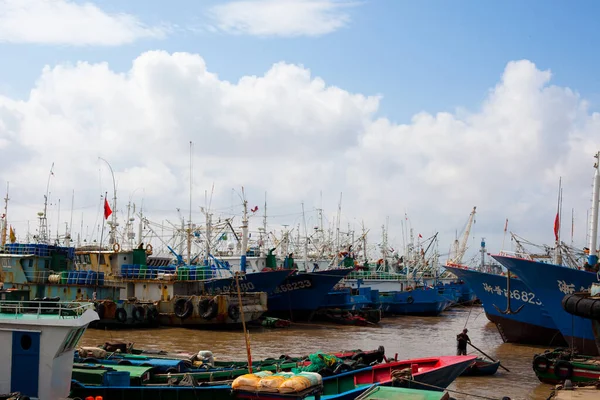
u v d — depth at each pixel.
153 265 59.09
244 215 54.06
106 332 42.88
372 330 50.69
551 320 38.91
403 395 17.03
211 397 20.47
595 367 26.67
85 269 51.31
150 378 22.50
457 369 24.64
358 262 81.81
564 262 41.09
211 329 45.38
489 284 41.47
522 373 31.14
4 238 57.06
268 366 24.45
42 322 17.16
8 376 17.23
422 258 92.44
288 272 50.00
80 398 18.62
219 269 53.31
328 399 20.53
